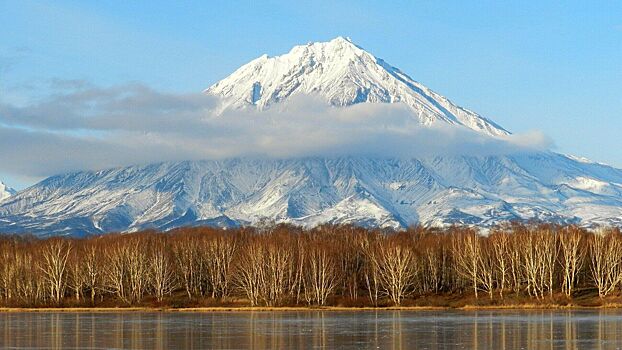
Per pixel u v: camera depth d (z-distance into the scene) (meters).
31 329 181.62
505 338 154.62
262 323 192.88
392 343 150.12
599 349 138.62
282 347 146.25
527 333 162.12
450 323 186.88
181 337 162.62
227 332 171.12
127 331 175.50
